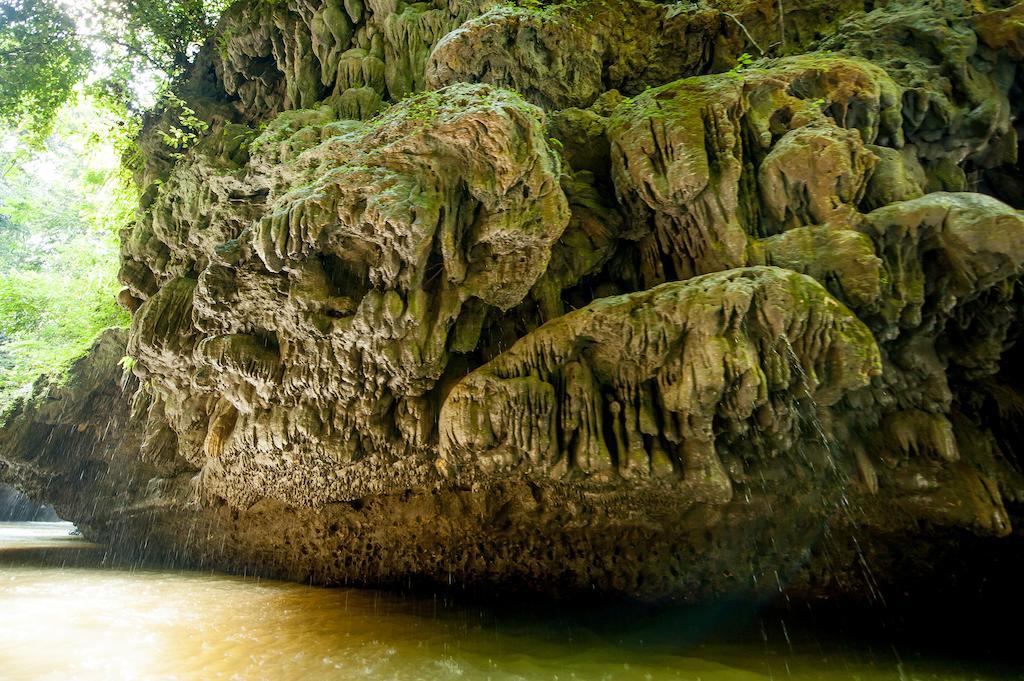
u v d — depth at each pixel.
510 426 5.20
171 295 7.33
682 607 5.90
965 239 4.58
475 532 6.38
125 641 4.74
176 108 9.88
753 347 4.67
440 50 6.90
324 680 3.97
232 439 7.14
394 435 6.20
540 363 5.45
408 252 5.20
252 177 6.88
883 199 5.45
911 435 5.09
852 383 4.55
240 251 6.04
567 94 7.36
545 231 5.38
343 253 5.63
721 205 5.55
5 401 10.97
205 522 9.05
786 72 5.95
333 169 5.53
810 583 5.65
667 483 5.12
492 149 4.98
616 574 6.01
